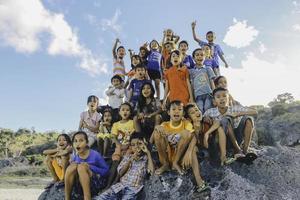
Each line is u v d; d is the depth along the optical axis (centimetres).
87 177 262
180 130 263
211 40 434
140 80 367
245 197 246
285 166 269
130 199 264
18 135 3594
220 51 436
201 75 336
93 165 274
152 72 420
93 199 269
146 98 326
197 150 263
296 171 267
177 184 257
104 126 336
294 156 281
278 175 263
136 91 363
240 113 269
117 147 300
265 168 266
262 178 260
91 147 343
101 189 281
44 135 3688
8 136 3500
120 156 293
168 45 409
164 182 260
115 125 321
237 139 274
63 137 317
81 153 274
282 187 256
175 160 258
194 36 446
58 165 320
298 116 1956
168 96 328
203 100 330
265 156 274
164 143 258
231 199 245
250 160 262
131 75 412
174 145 263
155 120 312
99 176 277
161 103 343
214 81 315
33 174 1538
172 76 328
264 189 253
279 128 1928
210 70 339
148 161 272
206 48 407
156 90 417
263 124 2011
